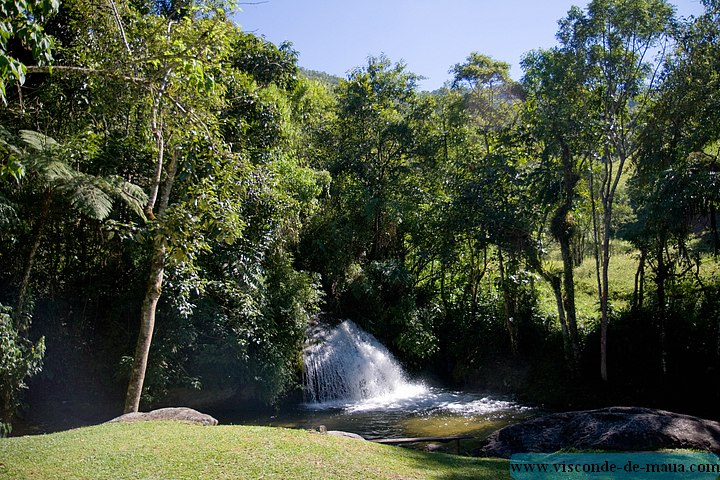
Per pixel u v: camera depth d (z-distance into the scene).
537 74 14.86
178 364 12.09
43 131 10.68
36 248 9.88
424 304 18.58
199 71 8.30
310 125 21.86
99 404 11.92
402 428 11.73
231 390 13.23
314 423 12.20
